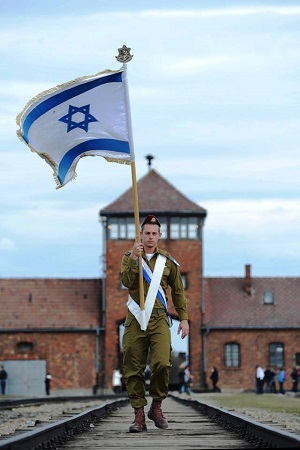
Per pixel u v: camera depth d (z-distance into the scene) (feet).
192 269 240.73
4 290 244.42
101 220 240.32
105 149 41.91
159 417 40.60
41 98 41.39
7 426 57.77
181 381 201.67
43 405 114.83
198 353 240.32
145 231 38.78
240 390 239.50
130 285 38.70
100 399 154.92
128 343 39.01
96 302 243.81
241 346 242.17
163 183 246.06
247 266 251.60
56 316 240.12
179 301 39.27
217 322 242.37
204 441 36.63
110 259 239.09
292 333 243.81
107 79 41.65
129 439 37.60
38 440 32.73
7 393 234.99
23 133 41.63
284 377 231.71
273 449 29.91
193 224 241.55
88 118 41.78
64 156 42.01
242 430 40.04
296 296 251.39
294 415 73.61
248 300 249.14
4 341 237.25
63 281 247.50
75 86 41.47
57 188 42.34
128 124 41.81
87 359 237.45
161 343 38.52
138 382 39.73
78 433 41.34
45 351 237.25
